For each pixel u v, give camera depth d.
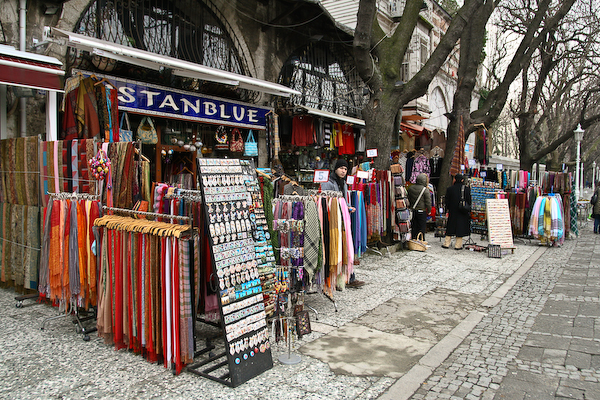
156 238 3.35
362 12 8.34
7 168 5.46
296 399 2.98
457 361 3.76
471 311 5.16
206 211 3.34
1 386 3.09
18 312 4.79
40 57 5.47
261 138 10.08
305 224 4.45
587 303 5.48
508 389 3.22
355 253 6.20
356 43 8.61
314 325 4.59
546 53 16.91
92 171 4.29
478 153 14.24
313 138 10.35
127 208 4.12
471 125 13.13
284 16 9.96
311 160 11.20
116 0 7.34
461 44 12.31
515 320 4.86
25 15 5.91
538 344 4.13
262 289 3.98
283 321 3.90
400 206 8.96
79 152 4.71
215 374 3.38
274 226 4.32
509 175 12.51
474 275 7.11
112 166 4.28
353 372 3.45
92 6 6.92
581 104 23.03
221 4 9.20
